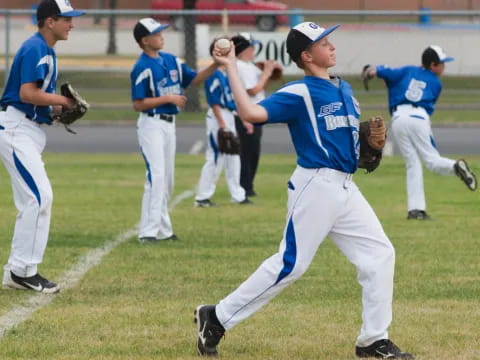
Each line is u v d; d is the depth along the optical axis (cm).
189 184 4153
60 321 1873
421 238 2858
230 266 2430
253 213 3381
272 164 4816
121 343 1723
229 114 3497
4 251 2603
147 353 1661
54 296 2092
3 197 3688
